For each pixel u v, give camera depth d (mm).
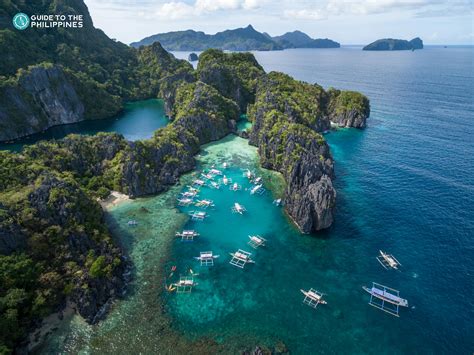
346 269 71000
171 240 79688
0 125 153375
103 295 61281
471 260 73438
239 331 56406
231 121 160250
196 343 54094
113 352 52219
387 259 72750
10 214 65500
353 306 61719
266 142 125500
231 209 93688
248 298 63250
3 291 54844
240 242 79688
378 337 55750
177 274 68875
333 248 77625
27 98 166000
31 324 55281
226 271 70188
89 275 61625
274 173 116062
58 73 181125
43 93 174750
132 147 107625
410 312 60531
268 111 144875
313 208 83188
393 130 163750
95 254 68000
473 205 94312
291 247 78000
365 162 125000
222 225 86312
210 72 193500
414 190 103125
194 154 131250
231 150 136750
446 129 162375
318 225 83125
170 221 87250
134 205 94312
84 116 192750
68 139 109438
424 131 160250
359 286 66312
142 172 101375
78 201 75000
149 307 60531
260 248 77688
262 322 58188
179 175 113562
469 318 59281
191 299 62719
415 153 133000
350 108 171750
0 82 157625
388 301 62094
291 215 89625
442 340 55312
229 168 119938
